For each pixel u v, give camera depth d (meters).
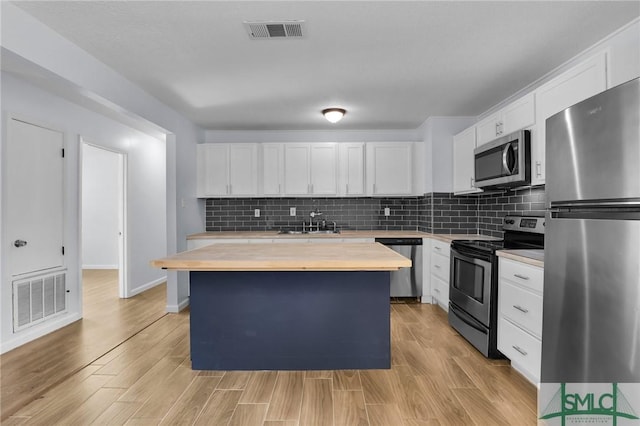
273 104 3.62
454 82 3.02
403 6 1.90
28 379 2.32
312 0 1.85
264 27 2.12
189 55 2.49
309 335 2.46
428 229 4.28
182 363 2.57
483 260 2.70
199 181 4.52
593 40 2.28
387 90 3.21
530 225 2.86
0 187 2.75
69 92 3.21
